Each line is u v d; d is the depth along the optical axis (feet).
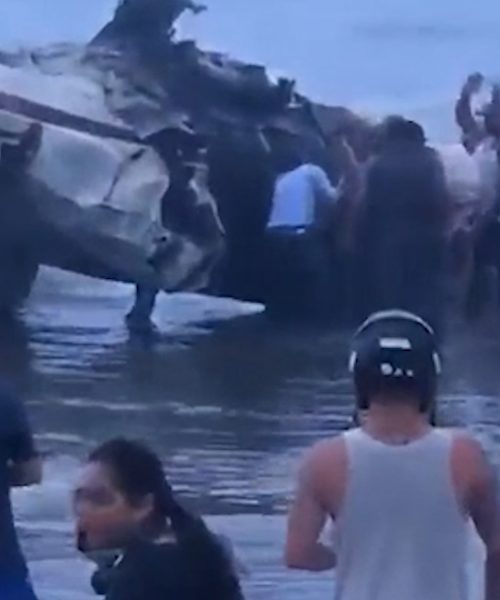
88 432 96.78
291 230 131.13
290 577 68.13
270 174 131.44
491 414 102.53
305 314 130.62
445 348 126.93
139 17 130.00
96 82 130.31
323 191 131.44
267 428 98.84
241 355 121.19
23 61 129.80
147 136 130.72
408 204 131.95
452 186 132.67
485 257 132.98
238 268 131.34
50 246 129.80
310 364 118.83
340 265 131.44
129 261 130.41
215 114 131.13
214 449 93.20
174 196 130.82
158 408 103.76
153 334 127.34
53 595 65.41
